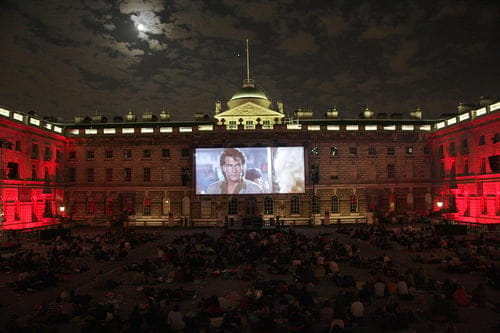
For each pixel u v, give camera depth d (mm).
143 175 70188
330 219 67750
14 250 40938
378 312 18906
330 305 20656
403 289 22234
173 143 70000
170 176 69625
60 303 20875
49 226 62688
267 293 23109
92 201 70750
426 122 75000
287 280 27031
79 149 71500
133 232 51438
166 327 17312
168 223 66562
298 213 67688
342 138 69375
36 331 17641
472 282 25797
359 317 18578
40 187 63250
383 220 66562
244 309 20203
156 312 17969
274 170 66438
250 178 66375
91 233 58031
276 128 68750
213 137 68875
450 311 18469
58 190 69062
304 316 17844
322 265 28828
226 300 20844
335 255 32875
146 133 70125
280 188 66250
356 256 32062
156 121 82562
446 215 62531
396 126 70438
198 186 66875
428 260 31984
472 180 58594
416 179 69938
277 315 19578
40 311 19266
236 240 41281
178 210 69188
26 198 59469
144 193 69875
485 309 20156
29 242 47438
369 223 65000
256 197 67250
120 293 24719
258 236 43281
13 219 56094
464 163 61094
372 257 34844
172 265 29953
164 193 69562
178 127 70938
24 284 25234
